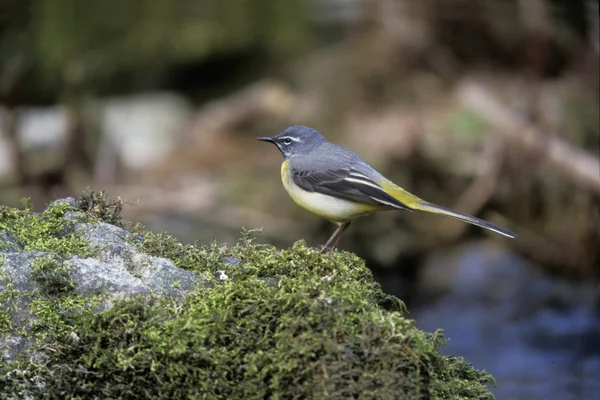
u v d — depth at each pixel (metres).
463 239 14.97
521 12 18.06
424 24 18.88
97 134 17.59
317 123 17.72
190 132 18.06
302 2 19.61
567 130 15.76
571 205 14.70
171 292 5.79
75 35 18.48
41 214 6.48
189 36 18.78
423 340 5.38
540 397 9.91
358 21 19.64
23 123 17.88
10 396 5.30
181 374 5.21
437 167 15.51
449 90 17.91
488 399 5.76
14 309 5.51
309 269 6.16
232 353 5.29
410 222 15.00
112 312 5.40
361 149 16.14
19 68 17.95
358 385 5.05
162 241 6.39
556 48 17.75
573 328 12.82
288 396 5.10
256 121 18.03
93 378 5.31
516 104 16.48
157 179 16.55
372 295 6.11
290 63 19.31
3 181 16.53
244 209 15.16
